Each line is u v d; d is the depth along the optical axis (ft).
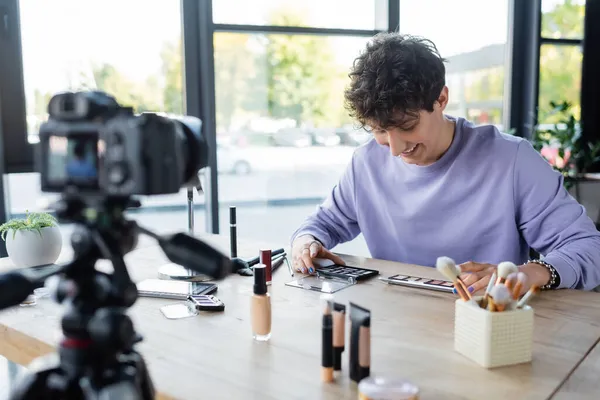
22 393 1.68
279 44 9.43
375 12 10.11
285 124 9.70
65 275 1.74
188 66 8.95
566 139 10.80
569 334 2.96
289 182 9.91
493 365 2.55
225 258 1.74
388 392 1.96
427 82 3.81
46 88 7.70
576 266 3.79
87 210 1.69
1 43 7.32
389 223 5.09
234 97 9.29
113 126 1.54
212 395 2.32
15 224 4.32
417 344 2.85
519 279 2.67
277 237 9.97
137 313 3.40
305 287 3.92
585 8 11.52
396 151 4.14
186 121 1.81
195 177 1.86
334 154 10.10
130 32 8.29
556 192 4.38
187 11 8.79
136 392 1.63
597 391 2.32
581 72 11.74
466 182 4.60
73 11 7.76
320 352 2.77
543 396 2.28
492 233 4.59
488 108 11.49
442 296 3.66
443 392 2.32
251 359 2.69
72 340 1.66
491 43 11.30
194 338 2.98
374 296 3.69
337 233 5.44
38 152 1.70
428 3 10.36
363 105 3.91
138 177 1.51
